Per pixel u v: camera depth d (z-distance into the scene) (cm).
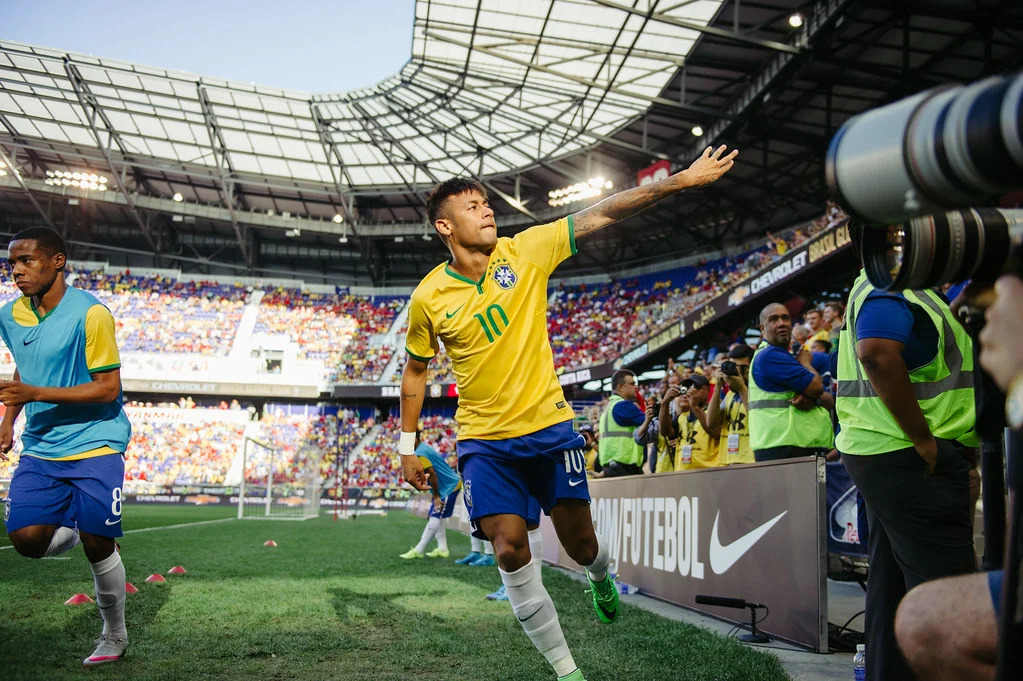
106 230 3556
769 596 366
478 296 249
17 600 427
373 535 1192
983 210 107
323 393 3181
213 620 380
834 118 2003
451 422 3147
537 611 232
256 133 2694
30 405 295
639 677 267
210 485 2752
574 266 3428
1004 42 1452
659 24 1661
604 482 664
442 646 322
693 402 596
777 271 1527
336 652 310
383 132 2609
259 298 3491
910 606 111
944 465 199
